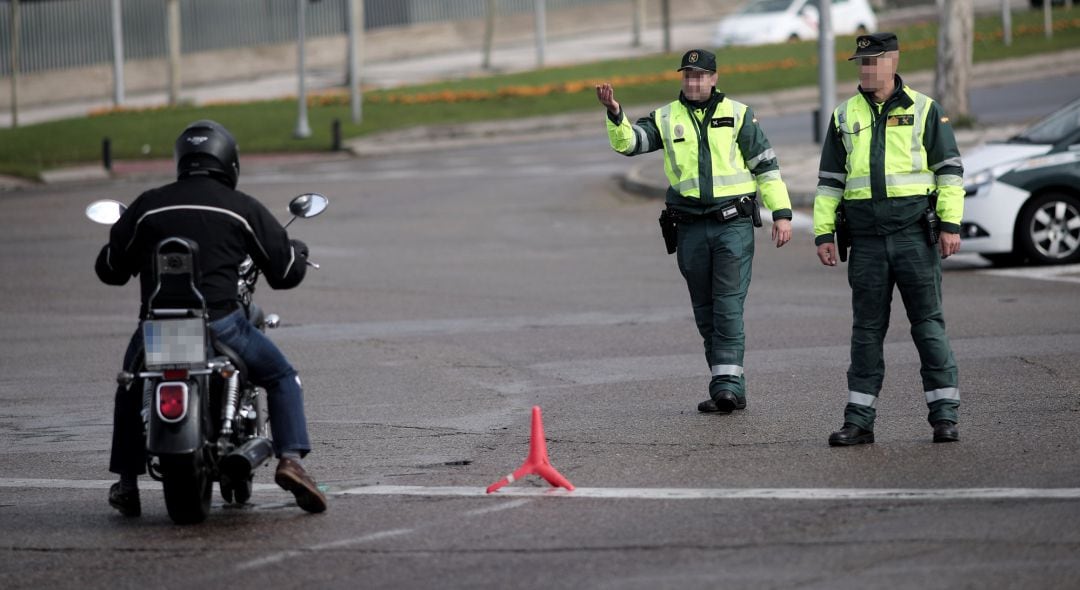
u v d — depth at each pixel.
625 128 35.12
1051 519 24.39
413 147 134.50
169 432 24.98
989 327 46.16
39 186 117.12
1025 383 36.91
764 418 34.41
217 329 26.02
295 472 26.41
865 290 31.22
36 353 48.75
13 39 153.25
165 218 26.28
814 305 52.88
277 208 93.75
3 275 69.94
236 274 26.52
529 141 134.50
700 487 27.83
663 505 26.55
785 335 46.59
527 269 66.31
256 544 25.05
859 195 31.12
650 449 31.55
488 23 196.75
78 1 197.25
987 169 61.12
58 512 28.06
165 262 25.34
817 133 100.00
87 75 197.50
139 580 23.16
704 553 23.28
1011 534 23.59
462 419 35.91
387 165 120.06
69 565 24.17
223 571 23.45
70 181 120.56
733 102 35.69
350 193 101.44
